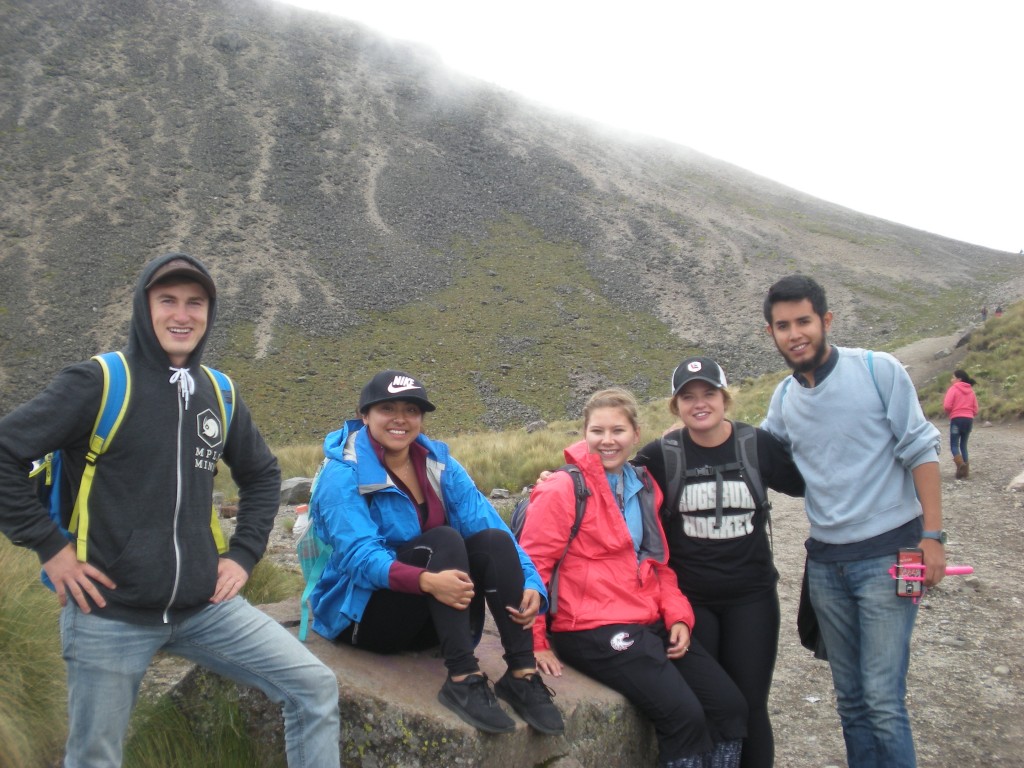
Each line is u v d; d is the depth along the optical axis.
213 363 77.12
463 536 3.70
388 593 3.45
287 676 2.84
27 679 3.59
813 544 3.81
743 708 3.71
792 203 154.62
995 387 20.52
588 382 80.06
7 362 75.12
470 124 166.88
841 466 3.62
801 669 5.75
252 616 2.91
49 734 3.38
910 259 118.38
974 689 5.16
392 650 3.68
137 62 155.88
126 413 2.58
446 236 121.94
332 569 3.70
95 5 169.75
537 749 3.37
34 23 158.12
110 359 2.64
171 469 2.67
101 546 2.59
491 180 145.00
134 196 114.19
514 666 3.42
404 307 97.94
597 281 112.19
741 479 3.90
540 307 101.81
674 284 111.25
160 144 131.00
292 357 80.81
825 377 3.67
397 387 3.47
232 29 177.50
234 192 122.44
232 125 142.38
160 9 176.75
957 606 6.69
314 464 17.83
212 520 2.89
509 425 66.81
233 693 3.47
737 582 3.93
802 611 4.02
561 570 3.92
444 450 3.80
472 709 3.16
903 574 3.42
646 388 78.50
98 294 89.62
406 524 3.57
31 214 105.06
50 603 4.48
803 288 3.63
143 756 3.23
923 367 27.70
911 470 3.53
